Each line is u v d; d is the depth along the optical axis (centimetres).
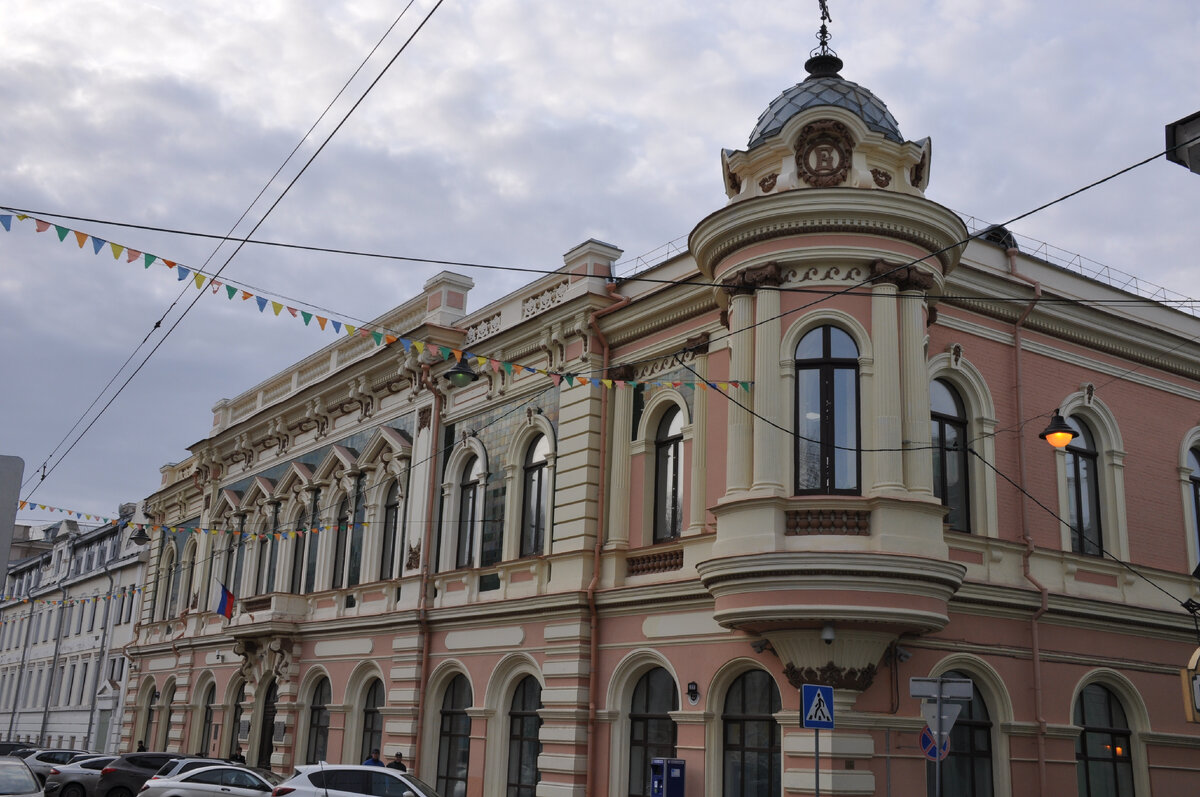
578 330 2403
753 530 1809
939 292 1989
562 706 2212
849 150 1969
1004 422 2136
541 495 2472
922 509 1798
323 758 2944
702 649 1997
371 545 2952
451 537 2697
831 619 1728
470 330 2811
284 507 3456
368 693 2853
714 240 1998
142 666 4216
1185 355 2473
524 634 2373
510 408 2597
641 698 2153
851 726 1748
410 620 2661
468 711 2461
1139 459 2348
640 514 2230
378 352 2997
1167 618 2248
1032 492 2136
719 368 2112
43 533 8319
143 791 2319
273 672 3209
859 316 1889
